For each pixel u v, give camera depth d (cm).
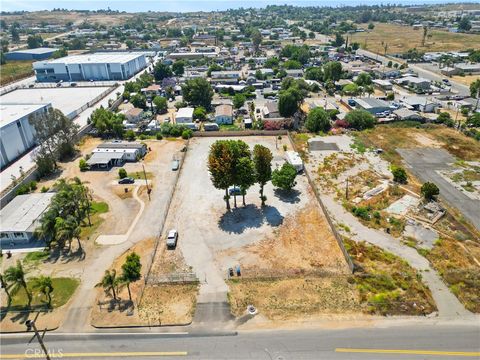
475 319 4366
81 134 10325
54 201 6044
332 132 10331
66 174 8319
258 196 7188
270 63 19200
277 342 4153
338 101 13488
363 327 4309
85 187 7056
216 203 6975
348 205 6756
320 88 15400
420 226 6119
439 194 7062
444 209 6519
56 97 14975
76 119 11994
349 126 10650
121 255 5662
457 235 5862
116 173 8312
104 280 4638
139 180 7938
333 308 4581
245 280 5081
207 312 4584
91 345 4191
